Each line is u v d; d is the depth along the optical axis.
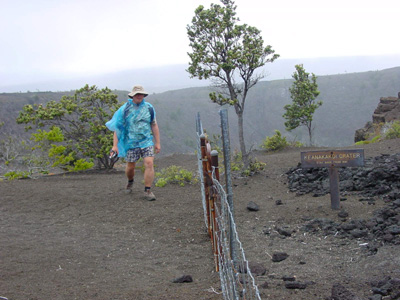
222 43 10.29
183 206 7.67
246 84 10.42
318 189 7.79
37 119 13.96
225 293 3.55
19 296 4.03
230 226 3.72
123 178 11.41
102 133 13.85
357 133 22.27
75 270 4.92
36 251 5.56
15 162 13.81
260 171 10.07
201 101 169.38
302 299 3.65
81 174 12.91
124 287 4.38
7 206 7.96
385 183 7.33
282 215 6.55
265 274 4.46
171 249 5.69
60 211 7.61
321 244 5.27
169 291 4.14
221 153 11.08
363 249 4.90
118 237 6.23
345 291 3.63
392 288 3.65
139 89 7.88
